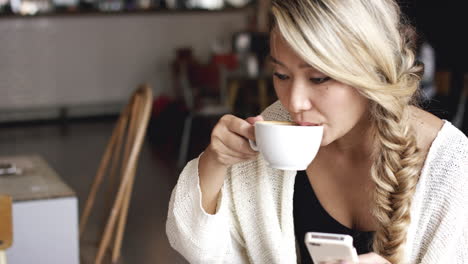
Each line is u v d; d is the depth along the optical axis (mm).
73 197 2355
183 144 5781
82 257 3234
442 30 8219
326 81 990
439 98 6410
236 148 1021
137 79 8570
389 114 1090
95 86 8398
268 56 1059
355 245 1281
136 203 4391
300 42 944
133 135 3090
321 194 1287
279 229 1286
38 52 8062
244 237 1311
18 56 7984
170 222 1186
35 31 8016
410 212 1159
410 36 1145
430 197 1174
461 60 8008
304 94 1006
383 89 1004
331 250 905
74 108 8328
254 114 7066
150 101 2906
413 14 8250
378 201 1152
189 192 1134
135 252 3420
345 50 958
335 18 948
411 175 1125
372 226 1261
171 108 7395
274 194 1296
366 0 996
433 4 8188
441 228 1155
